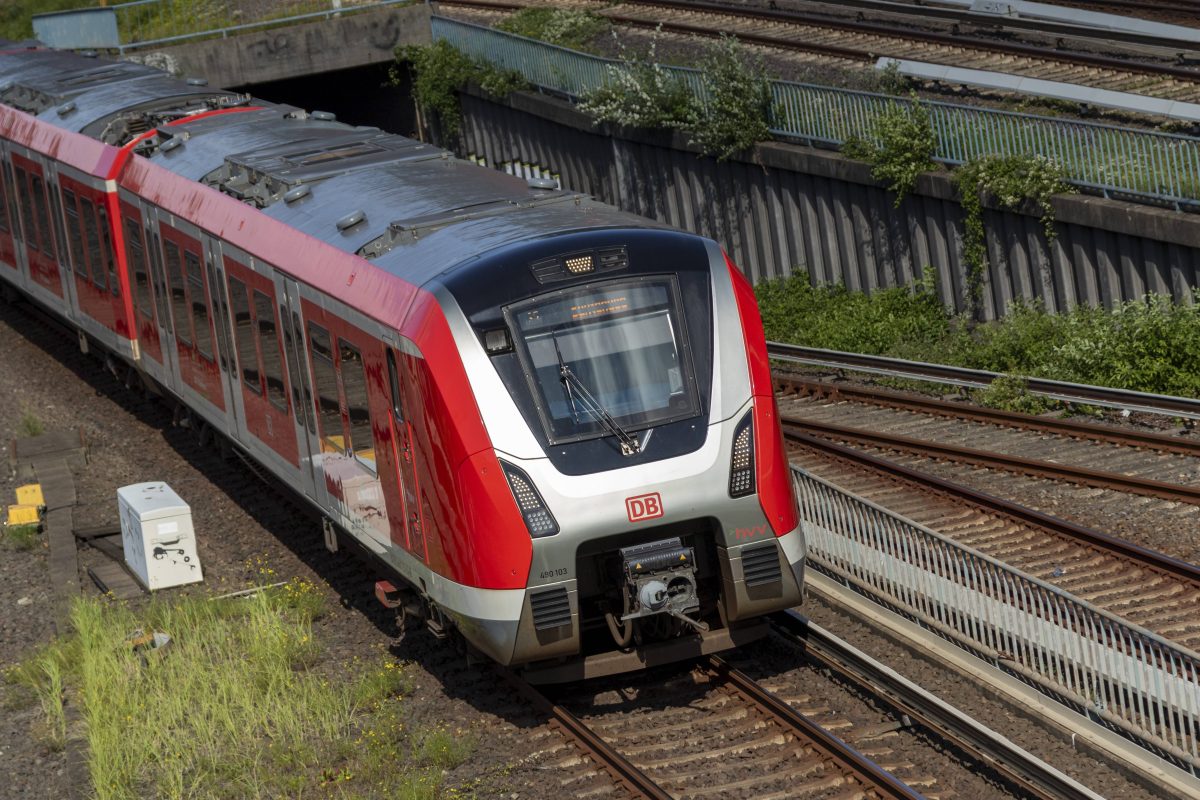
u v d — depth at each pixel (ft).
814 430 136.98
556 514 77.00
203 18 281.13
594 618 84.38
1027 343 153.89
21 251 167.73
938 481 113.09
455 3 297.94
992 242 165.07
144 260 129.70
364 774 76.64
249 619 97.09
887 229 180.24
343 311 89.25
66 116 152.56
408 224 89.30
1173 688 70.49
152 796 77.30
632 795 72.28
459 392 77.82
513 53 245.45
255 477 128.57
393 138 120.26
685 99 204.95
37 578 109.29
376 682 86.99
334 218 98.32
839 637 90.43
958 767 73.20
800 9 238.07
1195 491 108.58
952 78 188.24
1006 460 121.29
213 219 111.96
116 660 91.15
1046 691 78.79
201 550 113.91
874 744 76.07
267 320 103.35
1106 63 181.37
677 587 79.05
